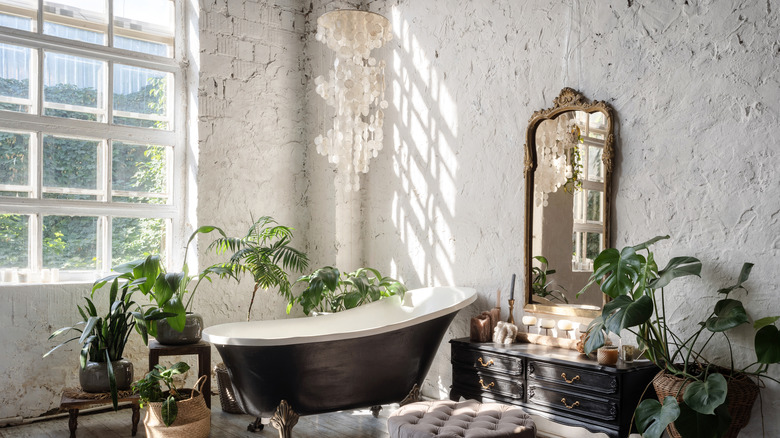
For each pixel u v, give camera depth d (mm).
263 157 4730
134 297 4176
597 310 3283
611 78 3293
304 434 3535
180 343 3768
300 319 3791
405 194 4453
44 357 3713
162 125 4434
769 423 2715
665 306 3080
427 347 3473
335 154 3836
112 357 3582
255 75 4695
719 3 2896
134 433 3539
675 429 2633
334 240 4664
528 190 3613
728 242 2863
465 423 2539
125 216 4250
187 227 4477
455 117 4113
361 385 3252
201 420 3393
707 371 2615
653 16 3129
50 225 3941
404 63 4477
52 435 3520
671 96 3061
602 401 2859
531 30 3674
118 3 4242
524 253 3625
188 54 4488
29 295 3783
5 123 3754
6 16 3793
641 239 3166
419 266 4340
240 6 4621
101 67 4156
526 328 3607
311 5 4926
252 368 3070
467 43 4043
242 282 4625
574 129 3430
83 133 4059
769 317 2582
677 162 3035
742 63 2822
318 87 3717
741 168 2824
